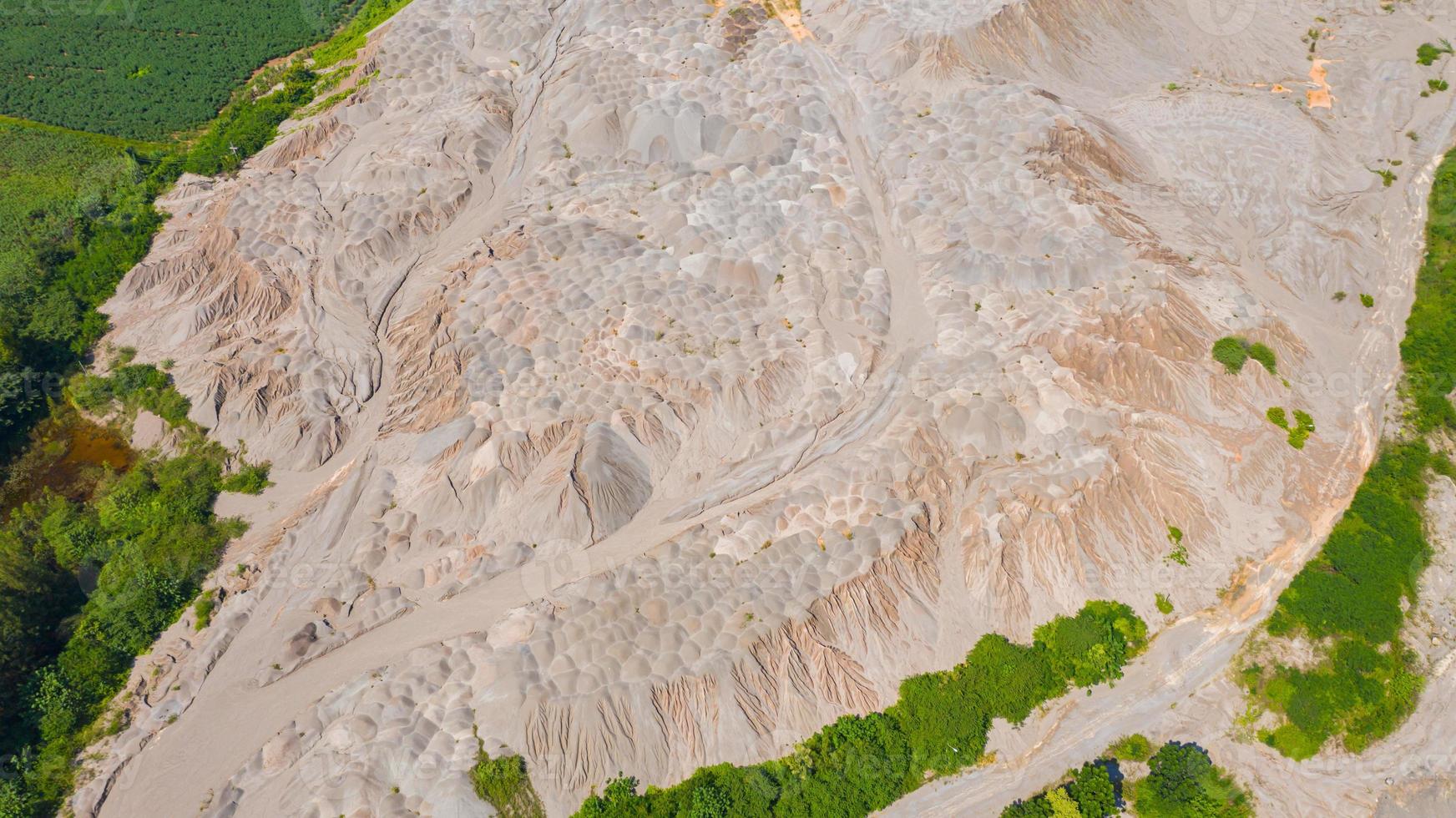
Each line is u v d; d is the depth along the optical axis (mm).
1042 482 50062
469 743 42188
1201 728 45406
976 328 56188
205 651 46250
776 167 63875
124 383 56438
